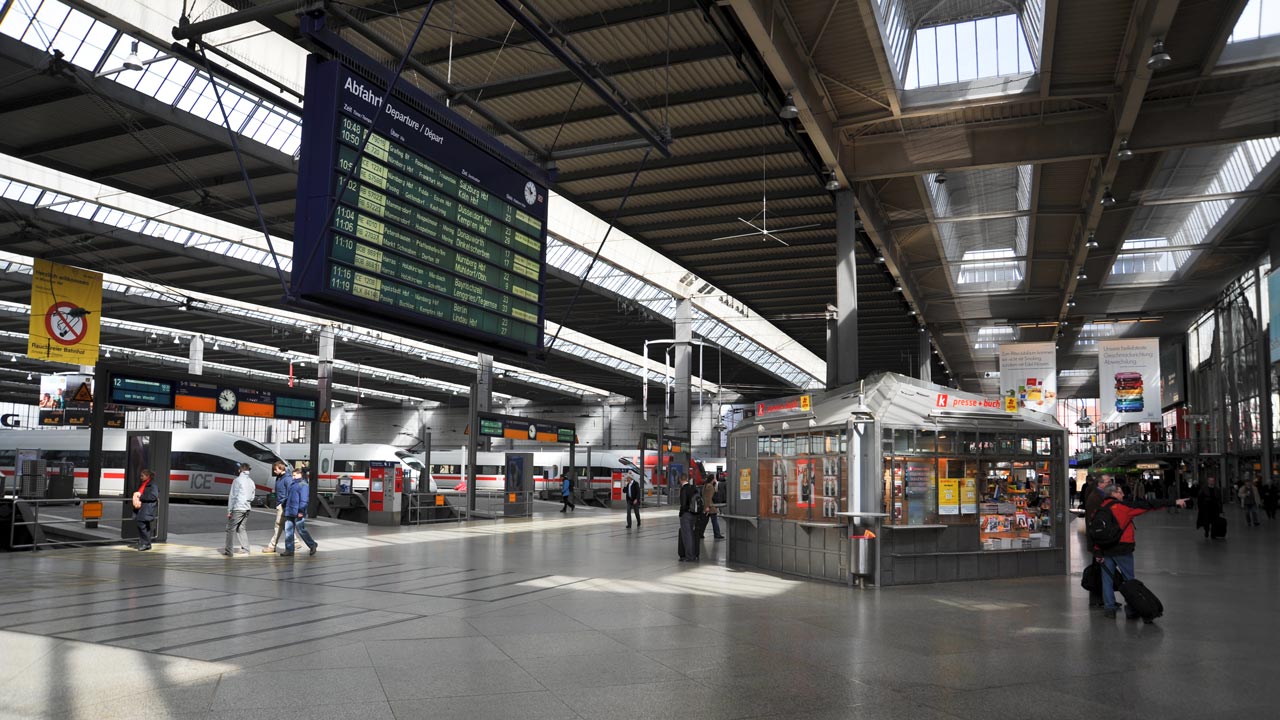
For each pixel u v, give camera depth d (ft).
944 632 30.01
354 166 33.09
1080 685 22.48
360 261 35.47
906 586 42.98
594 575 46.83
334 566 50.21
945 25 69.46
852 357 80.33
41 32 70.08
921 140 80.28
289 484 56.75
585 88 75.05
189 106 81.10
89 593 37.93
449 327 40.29
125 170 94.73
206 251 127.44
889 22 63.41
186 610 33.55
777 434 49.88
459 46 68.18
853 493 42.86
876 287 147.64
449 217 40.47
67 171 94.12
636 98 78.38
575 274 144.56
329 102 34.32
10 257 133.69
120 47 74.84
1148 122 75.10
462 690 21.43
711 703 20.49
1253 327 135.23
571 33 66.64
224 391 75.87
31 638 27.27
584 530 84.79
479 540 70.49
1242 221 109.40
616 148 46.44
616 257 140.97
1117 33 61.77
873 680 22.88
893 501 44.14
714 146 90.53
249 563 51.57
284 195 103.30
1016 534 47.55
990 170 94.68
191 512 92.63
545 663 24.58
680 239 124.06
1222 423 159.84
